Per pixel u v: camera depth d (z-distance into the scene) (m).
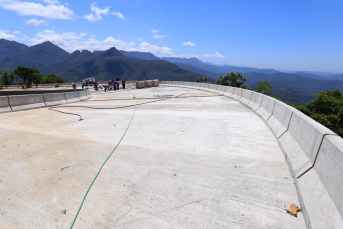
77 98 18.86
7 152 5.45
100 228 2.74
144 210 3.07
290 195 3.29
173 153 5.17
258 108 9.66
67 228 2.76
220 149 5.32
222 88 19.66
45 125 8.49
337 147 2.63
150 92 25.30
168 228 2.71
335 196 2.43
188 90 26.22
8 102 12.34
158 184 3.76
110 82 32.12
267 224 2.71
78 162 4.79
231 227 2.68
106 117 10.05
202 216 2.90
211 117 9.26
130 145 5.84
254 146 5.43
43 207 3.20
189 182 3.80
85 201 3.32
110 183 3.85
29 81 80.38
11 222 2.88
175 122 8.53
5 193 3.59
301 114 4.67
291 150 4.43
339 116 29.89
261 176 3.89
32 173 4.30
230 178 3.87
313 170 3.25
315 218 2.50
